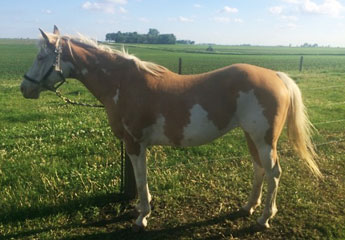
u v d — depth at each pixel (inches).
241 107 137.6
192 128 139.3
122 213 169.6
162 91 139.2
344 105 405.4
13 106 419.5
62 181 194.2
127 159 174.1
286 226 156.4
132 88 141.1
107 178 201.5
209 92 138.2
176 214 168.1
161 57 1930.4
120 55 147.1
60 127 306.8
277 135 140.6
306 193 185.5
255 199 163.6
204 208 173.0
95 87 148.9
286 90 141.0
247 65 144.3
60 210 169.2
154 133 145.3
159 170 212.7
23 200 173.3
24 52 2128.4
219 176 208.5
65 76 149.3
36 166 214.4
